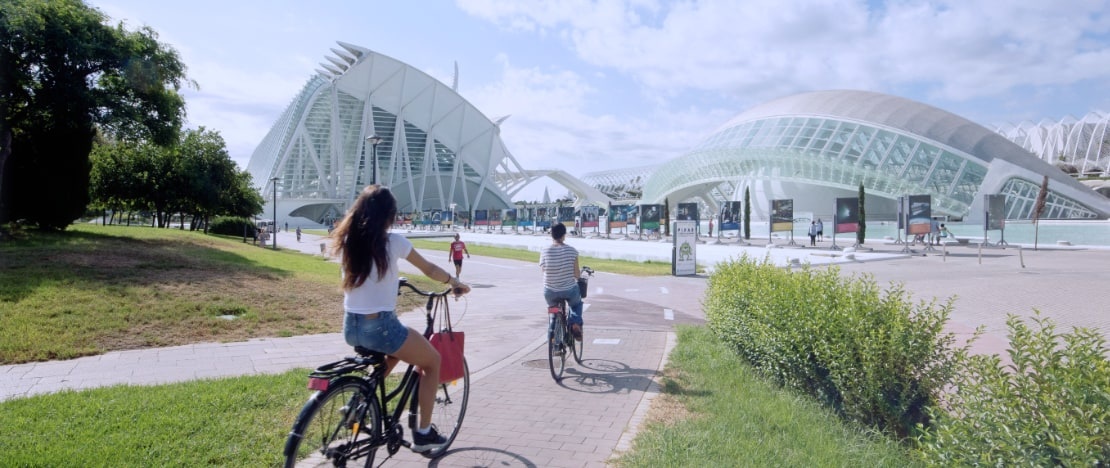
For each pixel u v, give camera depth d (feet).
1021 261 74.90
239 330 32.14
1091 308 41.45
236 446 14.70
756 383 20.56
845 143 209.05
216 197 156.87
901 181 190.49
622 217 184.85
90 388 20.07
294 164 356.59
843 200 118.52
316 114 361.10
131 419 16.51
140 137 75.66
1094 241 135.64
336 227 12.39
